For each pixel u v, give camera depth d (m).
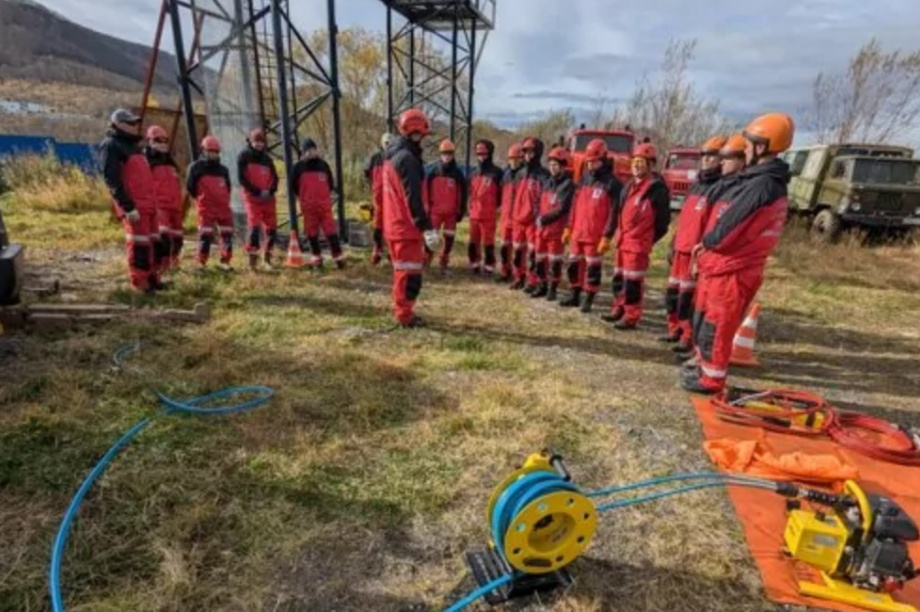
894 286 8.60
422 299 6.80
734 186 4.16
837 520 2.45
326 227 7.67
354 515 2.80
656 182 5.61
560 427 3.75
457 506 2.91
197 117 10.88
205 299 6.19
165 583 2.30
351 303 6.35
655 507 2.98
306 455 3.24
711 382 4.33
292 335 5.23
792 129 3.82
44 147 16.67
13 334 4.77
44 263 7.46
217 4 8.32
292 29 8.79
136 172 5.83
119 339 4.80
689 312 5.23
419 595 2.36
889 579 2.37
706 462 3.43
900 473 3.39
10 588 2.25
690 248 5.17
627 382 4.61
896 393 4.74
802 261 10.01
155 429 3.43
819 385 4.87
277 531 2.66
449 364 4.75
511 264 7.86
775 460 3.35
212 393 3.93
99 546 2.49
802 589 2.41
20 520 2.62
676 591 2.42
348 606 2.29
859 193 11.73
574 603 2.33
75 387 3.86
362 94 22.20
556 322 6.15
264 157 7.34
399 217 5.35
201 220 7.16
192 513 2.70
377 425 3.66
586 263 6.46
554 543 2.30
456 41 13.15
